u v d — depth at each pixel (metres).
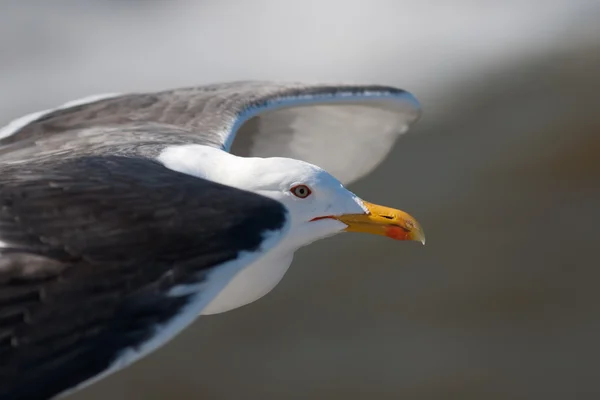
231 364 15.18
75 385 6.14
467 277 16.05
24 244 6.55
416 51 23.42
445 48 23.39
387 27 24.09
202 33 24.34
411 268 16.38
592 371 14.48
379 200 18.12
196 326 15.83
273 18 24.58
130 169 7.50
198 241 6.75
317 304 15.93
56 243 6.56
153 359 15.36
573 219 17.03
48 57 23.86
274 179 8.23
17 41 24.05
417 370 14.71
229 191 7.20
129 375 15.16
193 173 8.12
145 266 6.57
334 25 24.34
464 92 21.70
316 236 8.42
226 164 8.28
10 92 22.95
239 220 6.93
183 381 15.03
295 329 15.60
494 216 17.30
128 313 6.40
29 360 6.14
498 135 19.64
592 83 20.89
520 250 16.48
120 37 24.31
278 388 14.78
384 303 15.80
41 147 9.02
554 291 15.70
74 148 8.63
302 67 23.34
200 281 6.59
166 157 8.20
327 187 8.34
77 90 22.97
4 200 6.86
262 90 10.66
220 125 9.69
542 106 20.33
